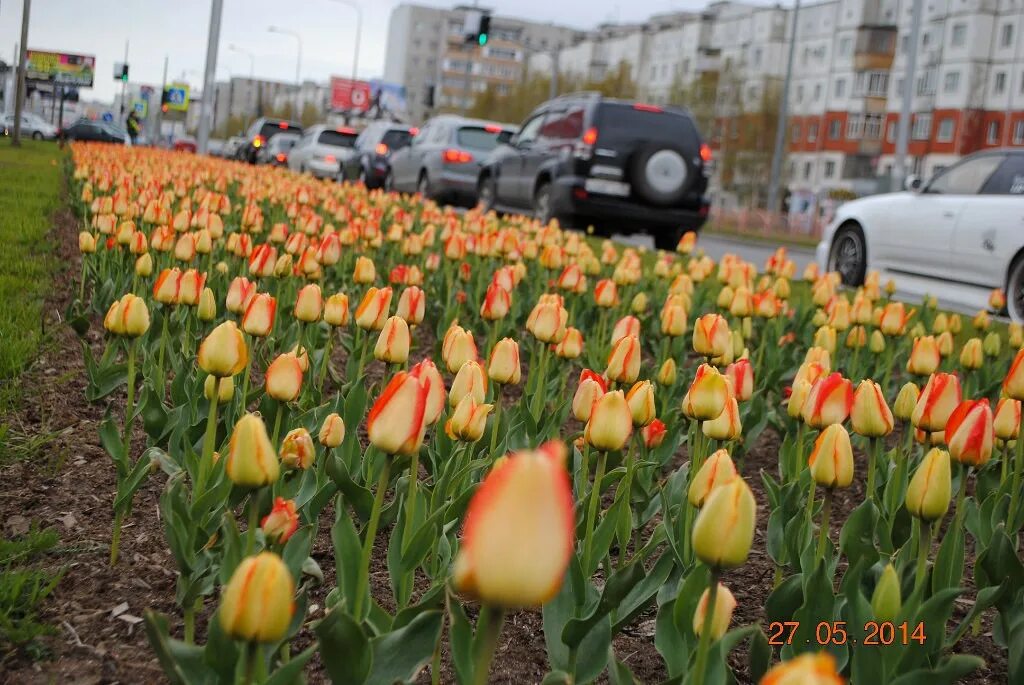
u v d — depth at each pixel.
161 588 3.09
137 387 4.89
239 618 1.56
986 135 69.62
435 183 21.16
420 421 2.05
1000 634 3.04
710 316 3.61
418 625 2.13
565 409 3.89
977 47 69.25
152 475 3.98
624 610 2.64
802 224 42.78
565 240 9.98
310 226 7.28
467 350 3.05
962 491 2.88
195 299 4.02
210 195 7.35
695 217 16.12
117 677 2.59
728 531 1.66
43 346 5.53
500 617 1.43
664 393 4.83
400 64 164.00
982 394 5.65
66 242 10.27
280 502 2.37
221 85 170.62
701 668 1.77
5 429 4.00
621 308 7.12
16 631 2.69
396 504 3.18
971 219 10.90
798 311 7.44
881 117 77.50
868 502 2.97
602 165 15.77
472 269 8.00
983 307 10.79
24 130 54.38
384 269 7.63
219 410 3.73
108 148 19.88
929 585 2.99
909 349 6.84
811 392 3.08
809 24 84.19
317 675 2.68
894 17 76.56
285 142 37.44
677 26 103.06
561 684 1.99
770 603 2.70
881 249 12.31
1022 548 4.14
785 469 4.27
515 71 150.25
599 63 117.31
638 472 3.64
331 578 3.25
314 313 3.65
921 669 2.30
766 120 76.44
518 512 1.16
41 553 3.26
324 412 3.62
